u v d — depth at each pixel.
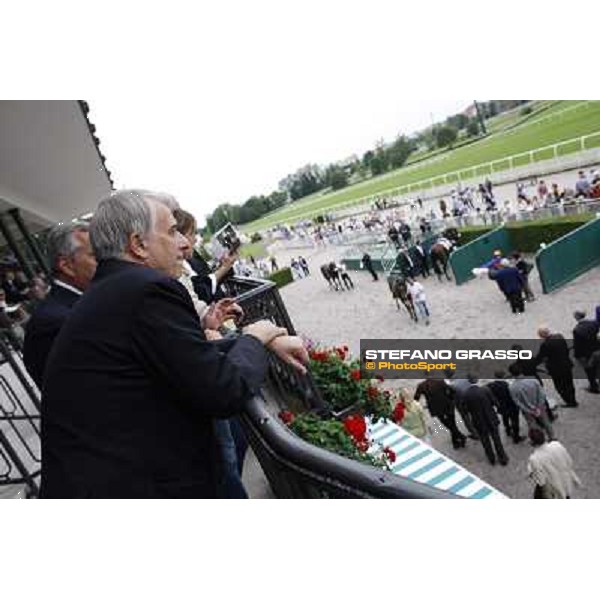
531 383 9.66
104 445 1.27
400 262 25.81
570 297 18.08
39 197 8.98
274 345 1.74
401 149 123.62
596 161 33.75
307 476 1.43
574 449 9.95
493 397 9.75
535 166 38.00
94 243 1.51
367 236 37.19
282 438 1.47
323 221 64.06
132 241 1.49
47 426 1.34
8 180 7.82
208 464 1.43
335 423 3.75
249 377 1.43
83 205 10.52
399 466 7.52
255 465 3.62
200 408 1.30
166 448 1.31
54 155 7.40
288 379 4.39
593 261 19.38
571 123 60.94
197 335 1.32
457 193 37.66
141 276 1.35
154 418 1.30
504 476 9.66
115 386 1.28
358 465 1.25
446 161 85.00
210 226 111.88
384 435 8.17
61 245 2.64
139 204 1.52
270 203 145.75
